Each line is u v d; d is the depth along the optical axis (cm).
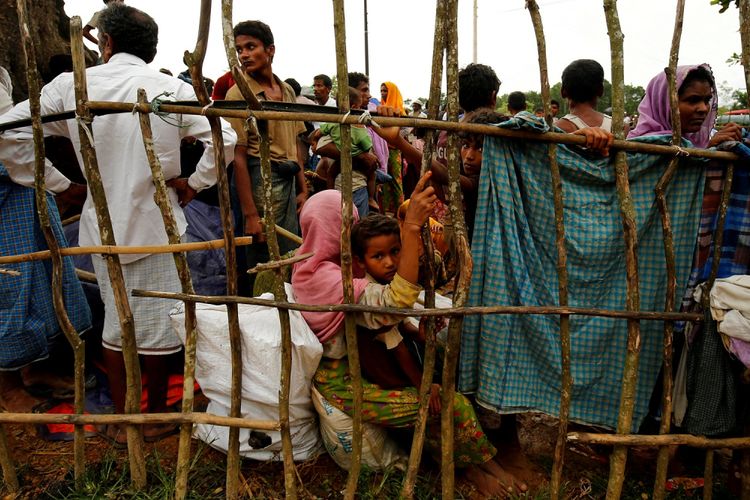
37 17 573
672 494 229
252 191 348
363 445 231
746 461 213
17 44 534
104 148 238
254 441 231
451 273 258
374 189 490
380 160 530
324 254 230
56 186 248
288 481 214
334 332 227
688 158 205
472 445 223
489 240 207
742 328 192
